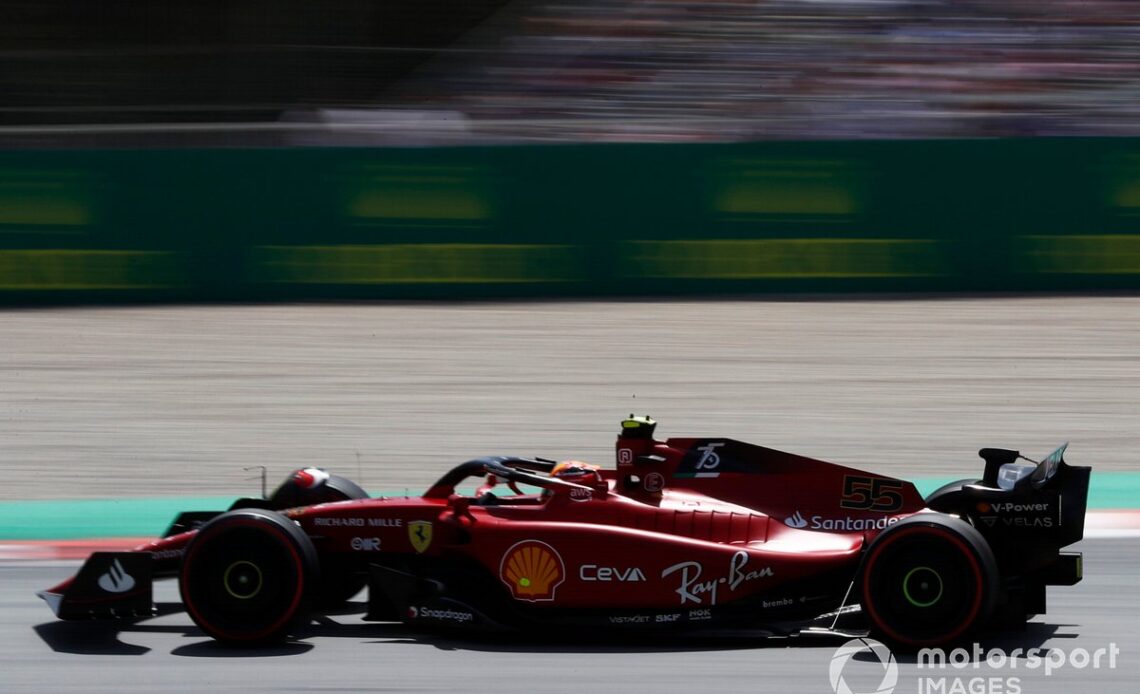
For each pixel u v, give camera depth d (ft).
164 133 221.66
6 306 190.49
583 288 191.83
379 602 69.56
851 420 131.75
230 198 190.19
